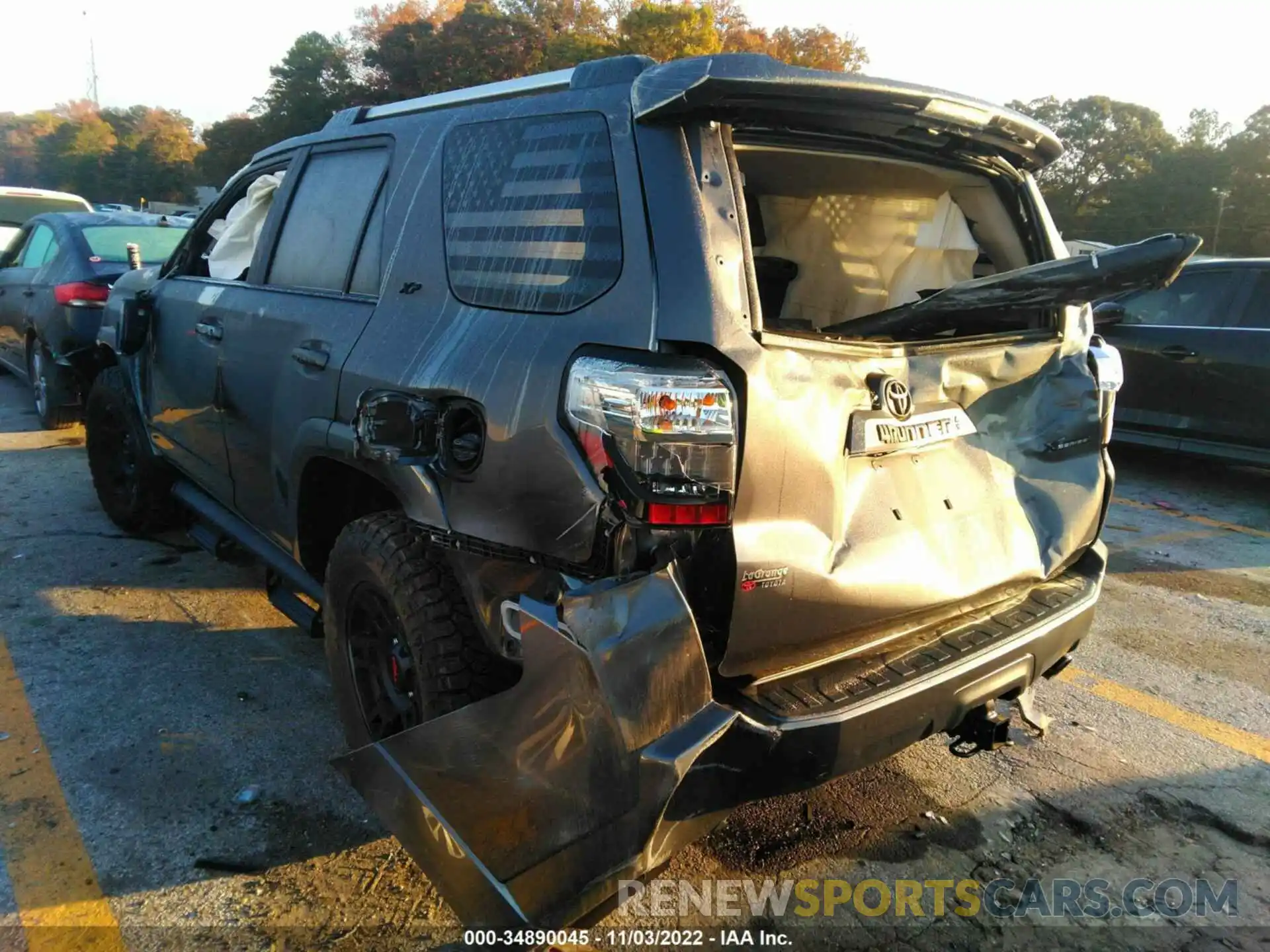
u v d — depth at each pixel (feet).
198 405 12.51
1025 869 8.78
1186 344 23.63
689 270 6.45
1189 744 11.13
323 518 10.19
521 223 7.69
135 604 13.92
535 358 7.00
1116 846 9.18
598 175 7.13
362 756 7.23
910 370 7.69
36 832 8.67
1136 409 24.88
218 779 9.59
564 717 6.14
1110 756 10.78
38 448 22.74
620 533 6.31
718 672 6.49
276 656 12.42
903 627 7.59
